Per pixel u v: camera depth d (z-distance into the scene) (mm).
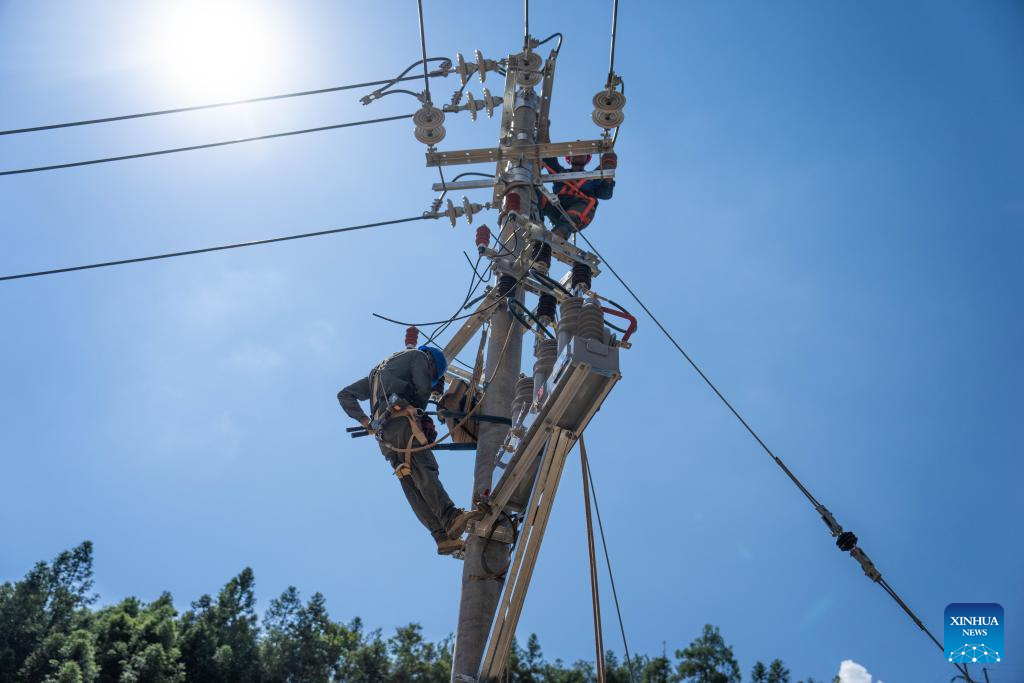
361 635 49969
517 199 8195
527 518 6035
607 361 5707
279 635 48844
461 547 6824
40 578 42531
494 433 7191
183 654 45125
